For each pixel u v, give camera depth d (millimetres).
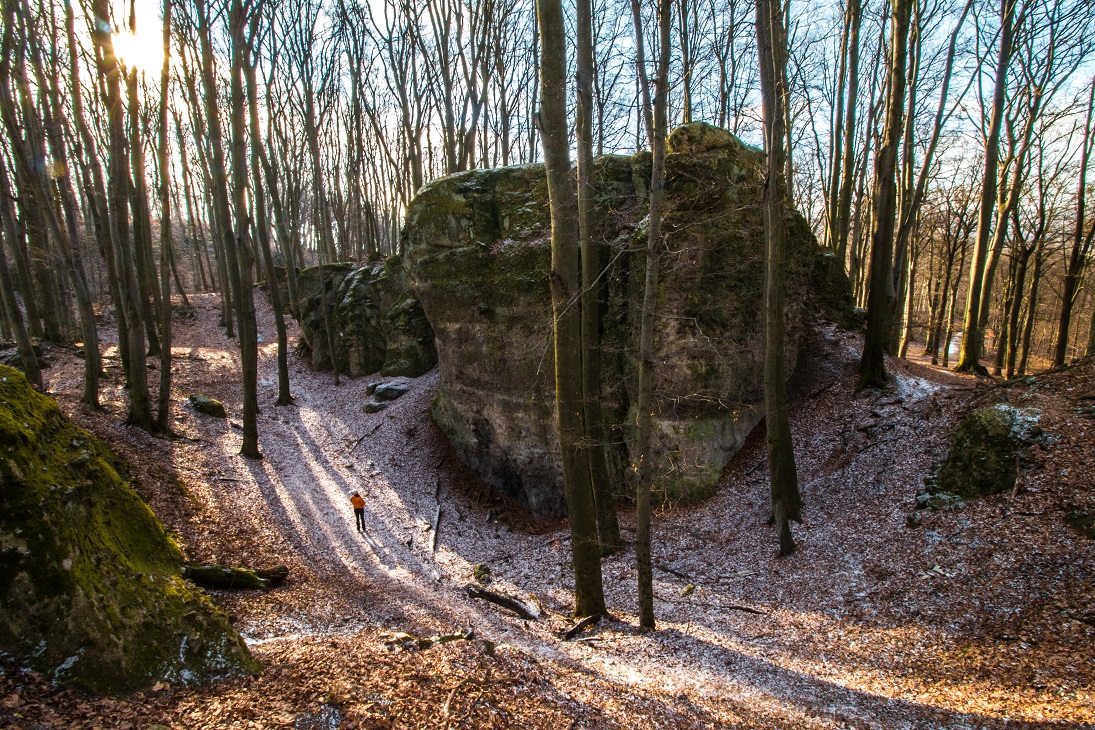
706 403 16562
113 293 21297
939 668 8008
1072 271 21375
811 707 7277
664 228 15758
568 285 10641
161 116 19016
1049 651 7754
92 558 6180
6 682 4941
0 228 25453
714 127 16234
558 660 8734
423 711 6078
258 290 43906
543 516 18844
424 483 20297
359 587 12320
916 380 16984
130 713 5199
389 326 28719
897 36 14992
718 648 9383
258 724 5418
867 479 14195
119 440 15539
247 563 11953
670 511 16438
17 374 7262
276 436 21797
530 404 18922
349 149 39531
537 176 19656
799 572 12078
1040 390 13148
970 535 10750
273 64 28453
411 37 31641
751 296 17094
